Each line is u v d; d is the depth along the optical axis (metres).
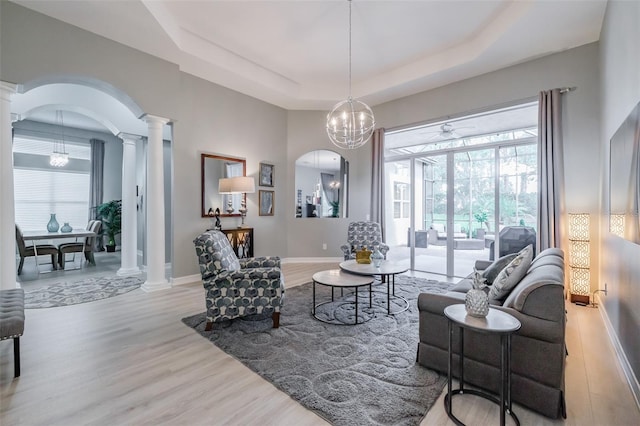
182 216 4.39
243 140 5.20
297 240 6.05
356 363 2.12
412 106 5.16
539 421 1.55
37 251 5.24
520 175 4.37
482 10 3.31
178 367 2.10
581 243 3.44
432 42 3.99
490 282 2.79
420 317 2.07
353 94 5.35
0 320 1.93
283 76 5.09
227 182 4.60
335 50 4.22
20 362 2.09
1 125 2.88
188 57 3.94
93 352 2.31
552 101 3.67
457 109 4.62
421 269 5.38
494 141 4.62
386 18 3.47
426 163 5.34
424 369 2.04
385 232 5.54
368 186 5.86
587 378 1.99
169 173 5.82
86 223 7.42
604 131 3.08
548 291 1.57
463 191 4.92
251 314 2.86
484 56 3.84
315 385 1.86
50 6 2.95
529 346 1.62
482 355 1.78
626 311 2.14
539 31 3.29
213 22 3.59
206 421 1.56
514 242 4.41
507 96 4.12
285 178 5.97
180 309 3.29
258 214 5.50
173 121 4.23
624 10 2.26
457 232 4.97
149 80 3.85
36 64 3.02
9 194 2.92
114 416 1.60
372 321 2.91
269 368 2.07
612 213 2.52
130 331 2.70
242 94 5.17
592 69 3.48
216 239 2.98
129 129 5.14
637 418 1.59
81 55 3.29
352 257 4.67
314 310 3.13
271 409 1.66
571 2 2.84
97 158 7.45
